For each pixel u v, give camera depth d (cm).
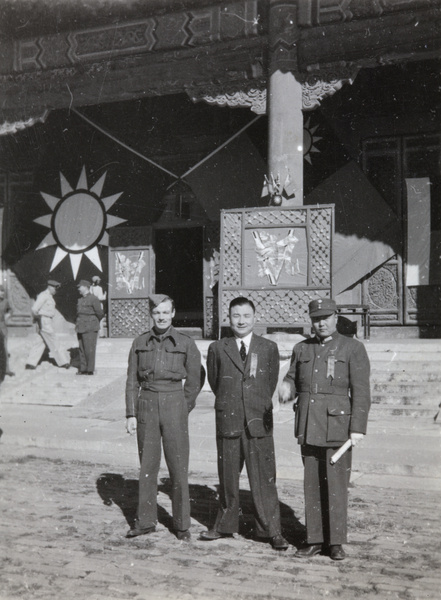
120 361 1534
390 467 751
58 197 1956
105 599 423
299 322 1520
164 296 573
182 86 1647
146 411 557
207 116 2061
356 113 1884
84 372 1466
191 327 2091
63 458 861
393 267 1844
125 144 2045
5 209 2223
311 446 514
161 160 2105
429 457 779
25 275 2069
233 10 1571
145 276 1947
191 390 565
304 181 1850
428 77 1822
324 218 1509
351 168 1828
